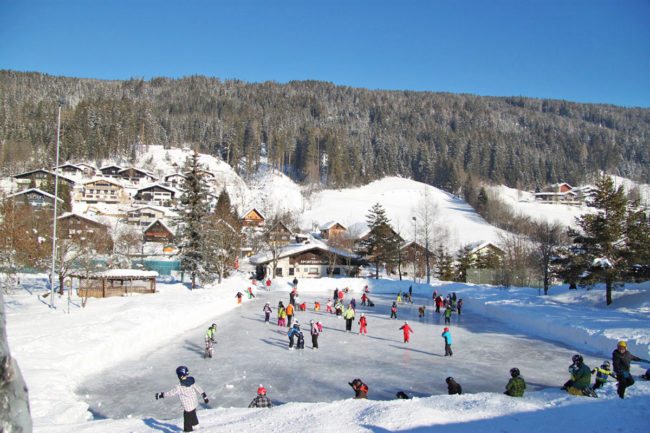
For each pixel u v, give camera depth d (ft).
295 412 40.11
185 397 35.91
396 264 270.67
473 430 33.55
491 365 74.74
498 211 431.84
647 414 37.68
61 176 390.63
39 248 142.51
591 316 103.04
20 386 13.87
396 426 34.47
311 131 647.56
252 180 562.25
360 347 88.33
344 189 566.77
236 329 105.29
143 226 316.81
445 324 117.29
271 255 246.06
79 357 66.08
